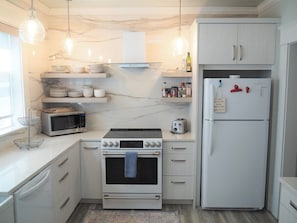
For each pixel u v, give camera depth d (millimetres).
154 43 3482
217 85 2842
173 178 3125
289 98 2699
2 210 1556
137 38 3229
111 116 3633
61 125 3254
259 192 2996
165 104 3590
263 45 2891
